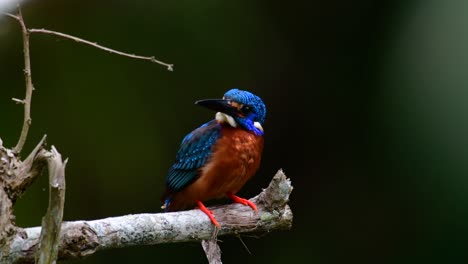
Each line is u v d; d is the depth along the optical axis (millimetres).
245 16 13078
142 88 12656
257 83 13266
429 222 12172
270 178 13562
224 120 7609
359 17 13312
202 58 12820
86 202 12305
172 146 12664
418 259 12359
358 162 13227
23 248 5273
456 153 11539
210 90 12883
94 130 12383
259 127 7727
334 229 13188
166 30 12695
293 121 13586
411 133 12000
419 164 12031
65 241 5254
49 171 5086
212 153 7406
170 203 7840
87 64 12516
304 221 13352
